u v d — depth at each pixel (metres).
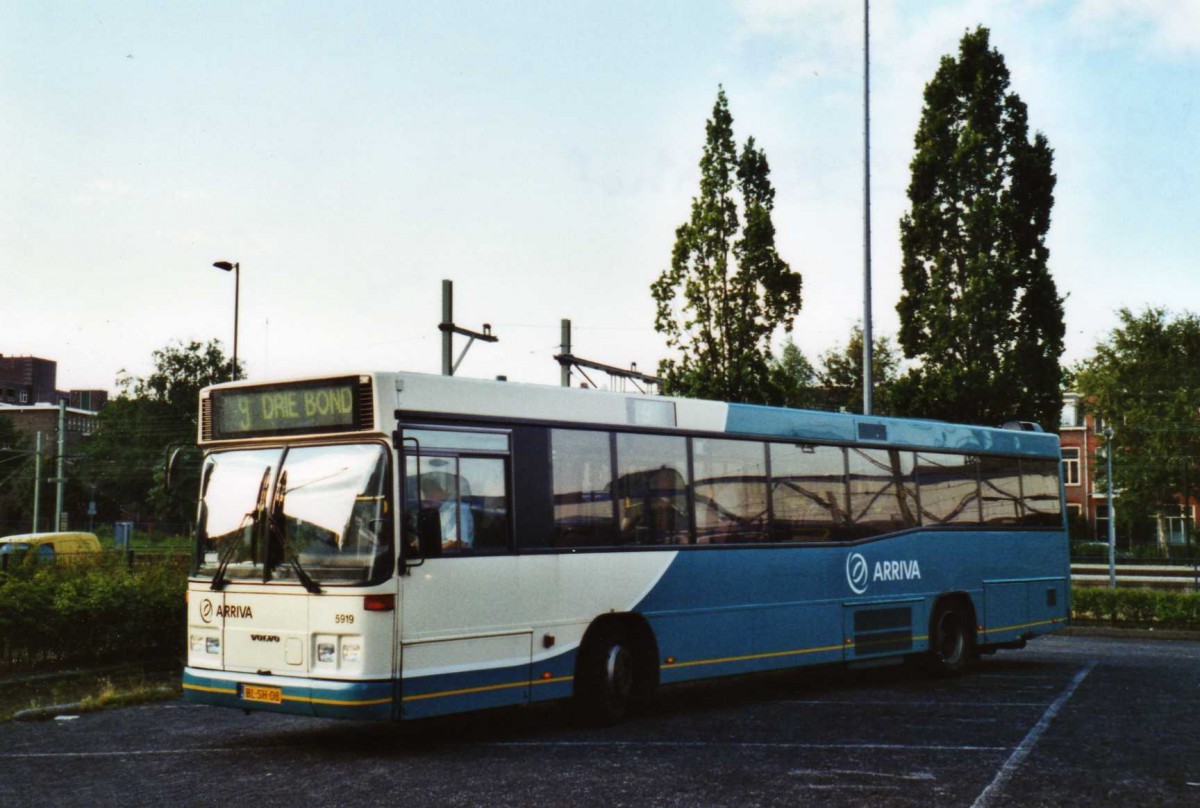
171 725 12.08
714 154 27.89
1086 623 28.84
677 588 12.74
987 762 9.73
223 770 9.61
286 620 10.20
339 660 9.90
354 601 9.86
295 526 10.38
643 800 8.32
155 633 16.66
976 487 17.45
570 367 26.72
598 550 11.95
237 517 10.70
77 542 36.81
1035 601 18.30
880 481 15.78
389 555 9.98
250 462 10.81
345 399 10.30
